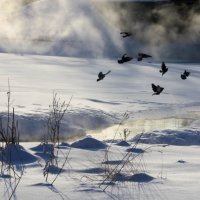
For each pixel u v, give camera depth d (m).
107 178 8.03
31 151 10.81
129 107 29.48
